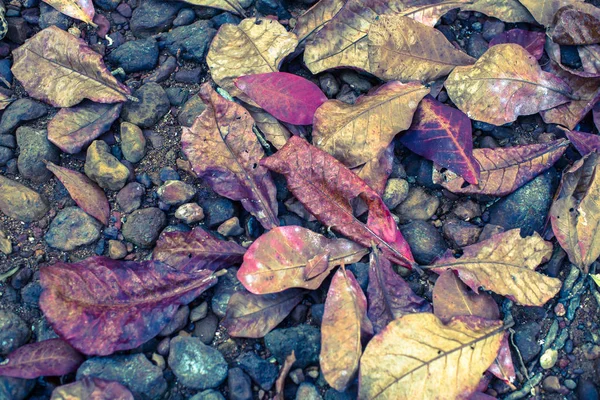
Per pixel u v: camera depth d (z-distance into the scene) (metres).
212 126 0.87
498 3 0.96
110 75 0.92
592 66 0.94
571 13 0.92
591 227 0.87
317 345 0.84
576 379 0.85
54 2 0.96
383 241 0.86
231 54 0.92
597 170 0.87
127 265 0.84
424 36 0.91
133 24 0.97
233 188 0.88
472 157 0.88
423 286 0.88
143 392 0.82
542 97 0.91
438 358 0.80
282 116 0.89
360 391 0.79
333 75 0.95
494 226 0.88
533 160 0.89
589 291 0.88
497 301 0.87
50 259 0.89
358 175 0.88
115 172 0.90
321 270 0.84
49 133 0.90
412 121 0.90
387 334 0.80
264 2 0.98
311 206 0.86
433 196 0.91
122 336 0.82
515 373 0.85
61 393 0.79
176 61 0.96
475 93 0.90
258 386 0.84
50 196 0.91
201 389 0.83
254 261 0.83
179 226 0.89
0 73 0.95
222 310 0.86
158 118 0.94
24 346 0.82
